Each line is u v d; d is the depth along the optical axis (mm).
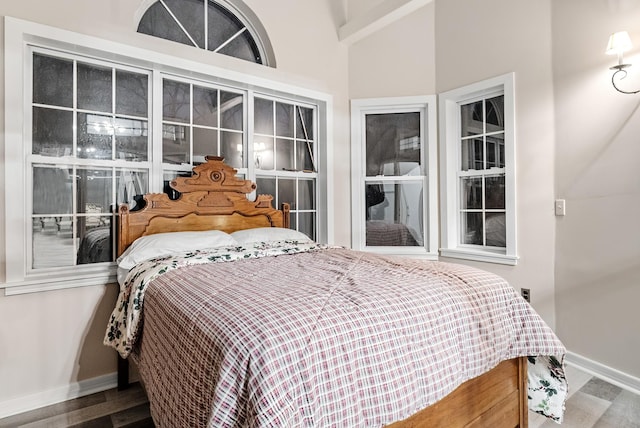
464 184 3299
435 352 1146
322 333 953
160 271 1685
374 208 3615
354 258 2006
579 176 2340
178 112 2662
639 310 2049
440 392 1123
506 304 1502
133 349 1720
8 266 1921
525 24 2656
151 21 2545
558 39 2453
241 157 2990
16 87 1937
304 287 1293
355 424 928
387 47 3490
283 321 962
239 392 834
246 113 2996
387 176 3588
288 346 886
